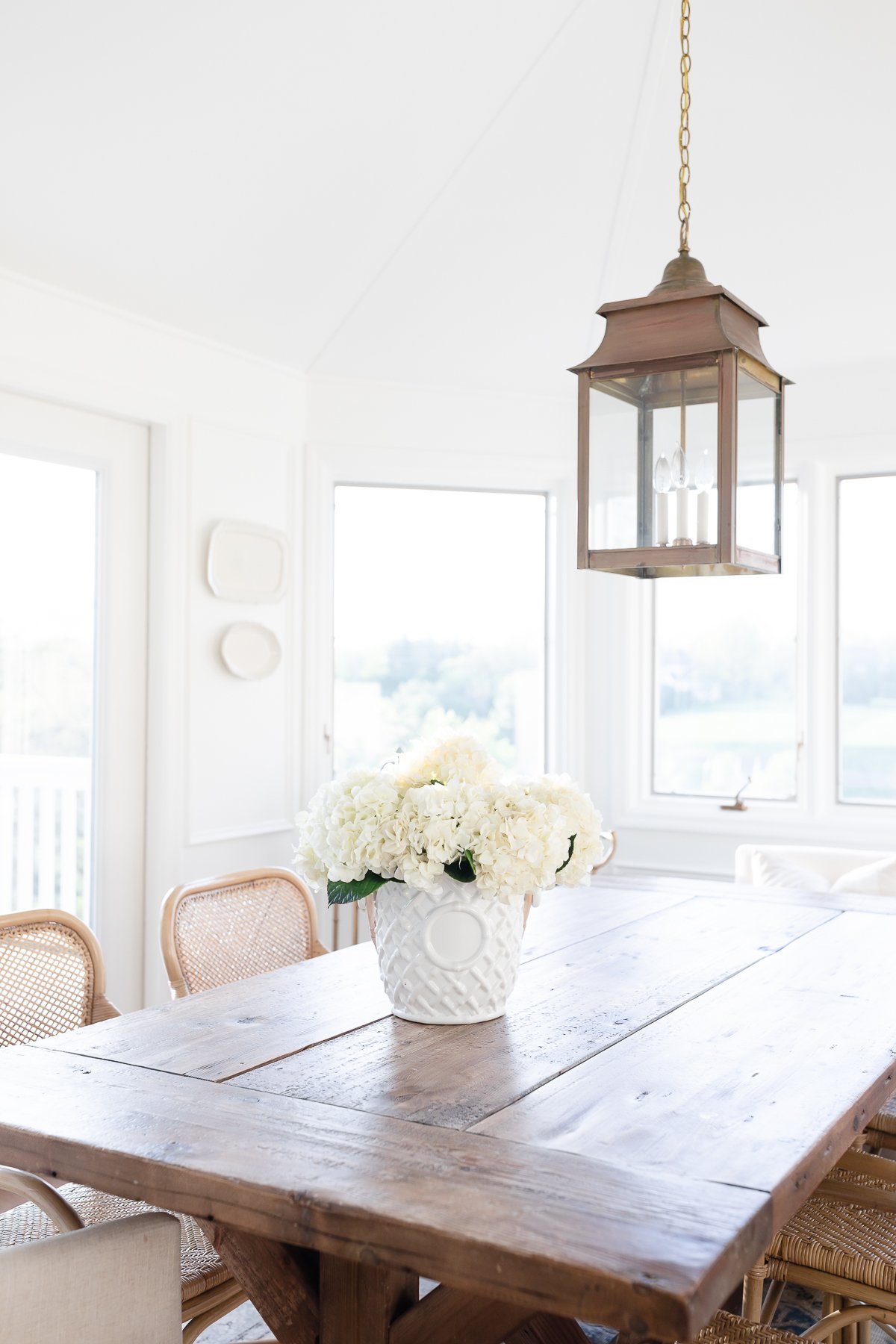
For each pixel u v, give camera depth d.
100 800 3.90
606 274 4.22
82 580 3.87
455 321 4.41
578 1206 1.22
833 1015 1.92
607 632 4.93
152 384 3.93
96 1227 1.50
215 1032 1.84
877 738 4.63
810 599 4.64
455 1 3.12
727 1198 1.24
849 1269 1.80
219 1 2.90
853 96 3.42
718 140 3.63
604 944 2.45
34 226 3.31
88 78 2.97
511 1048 1.74
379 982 2.15
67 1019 2.21
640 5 3.22
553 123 3.63
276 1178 1.29
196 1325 1.86
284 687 4.47
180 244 3.63
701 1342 1.61
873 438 4.55
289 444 4.52
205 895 2.61
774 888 3.16
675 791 4.95
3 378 3.45
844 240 3.95
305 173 3.60
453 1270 1.16
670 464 2.04
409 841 1.76
